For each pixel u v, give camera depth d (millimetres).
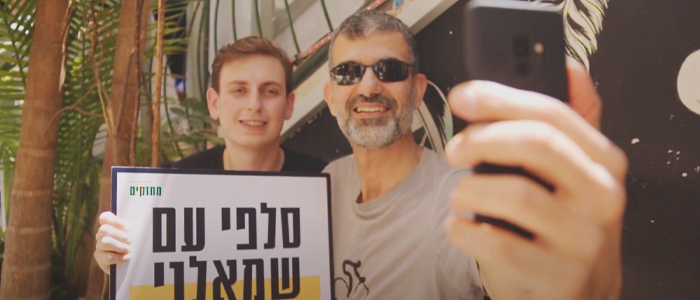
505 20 635
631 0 1278
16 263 1635
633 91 1267
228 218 1328
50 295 1876
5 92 1838
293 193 1385
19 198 1650
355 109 1547
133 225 1256
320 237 1392
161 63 1571
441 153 1466
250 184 1354
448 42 1479
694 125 1212
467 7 637
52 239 2049
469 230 494
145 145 1930
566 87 628
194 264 1290
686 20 1229
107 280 1617
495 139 479
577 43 1315
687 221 1207
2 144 1945
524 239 479
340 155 1608
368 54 1532
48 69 1673
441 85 1484
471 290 1356
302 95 1699
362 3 1641
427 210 1456
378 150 1527
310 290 1366
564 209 472
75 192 1970
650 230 1237
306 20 1744
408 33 1512
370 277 1514
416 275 1448
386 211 1514
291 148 1698
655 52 1252
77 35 1901
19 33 1807
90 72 1906
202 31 1946
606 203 472
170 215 1286
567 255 475
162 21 1569
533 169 476
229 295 1306
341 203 1584
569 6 1325
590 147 492
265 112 1716
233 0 1887
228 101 1747
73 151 1974
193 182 1314
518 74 630
